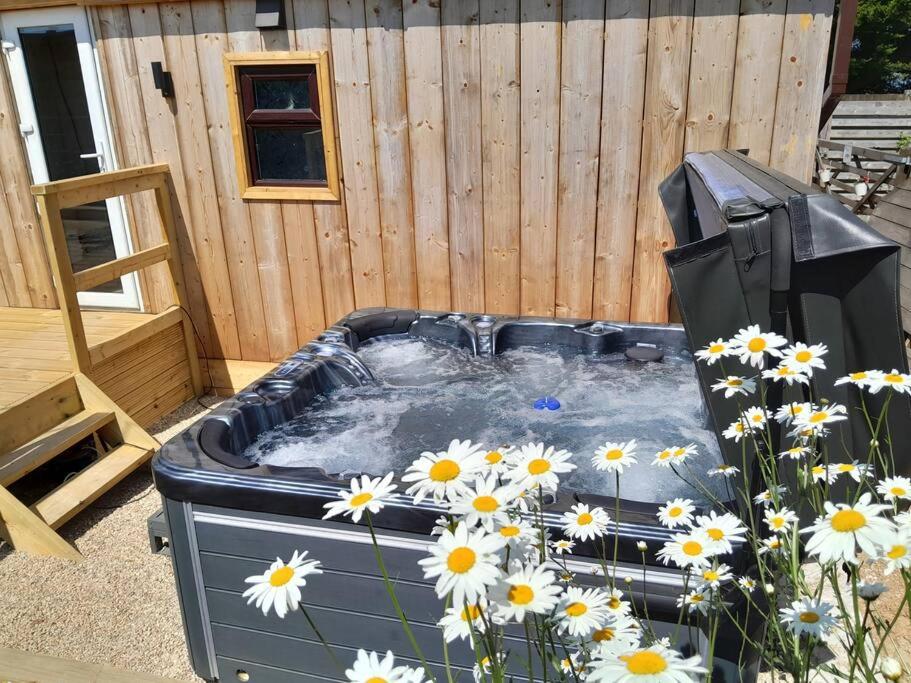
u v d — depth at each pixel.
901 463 1.52
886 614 1.87
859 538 0.76
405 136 3.72
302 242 4.05
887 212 4.58
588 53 3.40
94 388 3.50
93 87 4.06
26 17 4.08
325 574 1.99
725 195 1.99
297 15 3.65
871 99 10.16
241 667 2.19
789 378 1.22
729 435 1.35
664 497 2.40
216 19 3.76
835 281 1.53
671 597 1.70
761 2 3.18
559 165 3.60
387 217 3.89
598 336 3.52
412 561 1.89
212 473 2.03
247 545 2.04
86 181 3.50
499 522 0.91
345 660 2.06
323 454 2.74
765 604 1.61
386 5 3.54
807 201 1.52
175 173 4.09
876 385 1.15
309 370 3.15
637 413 3.04
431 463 0.94
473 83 3.56
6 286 4.68
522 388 3.29
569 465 0.97
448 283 3.93
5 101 4.30
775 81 3.26
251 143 3.96
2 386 3.38
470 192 3.74
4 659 1.42
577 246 3.71
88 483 3.19
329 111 3.74
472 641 0.78
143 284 4.37
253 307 4.27
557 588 0.80
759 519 1.59
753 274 1.58
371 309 3.88
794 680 0.95
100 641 2.43
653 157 3.48
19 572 2.80
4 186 4.46
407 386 3.33
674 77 3.35
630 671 0.68
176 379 4.30
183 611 2.19
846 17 3.42
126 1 3.80
